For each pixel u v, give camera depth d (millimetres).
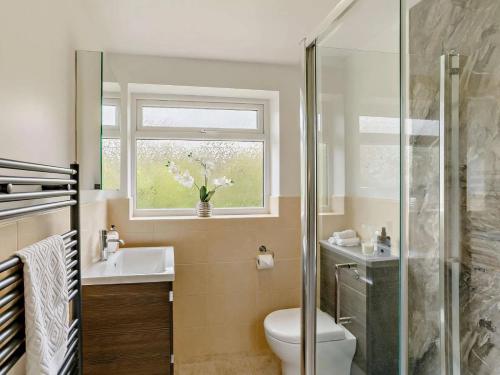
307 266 1599
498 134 1071
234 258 2549
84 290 1585
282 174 2633
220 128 2775
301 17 1873
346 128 1449
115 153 2096
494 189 1085
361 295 1457
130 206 2473
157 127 2676
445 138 1249
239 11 1801
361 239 1458
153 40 2164
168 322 1641
